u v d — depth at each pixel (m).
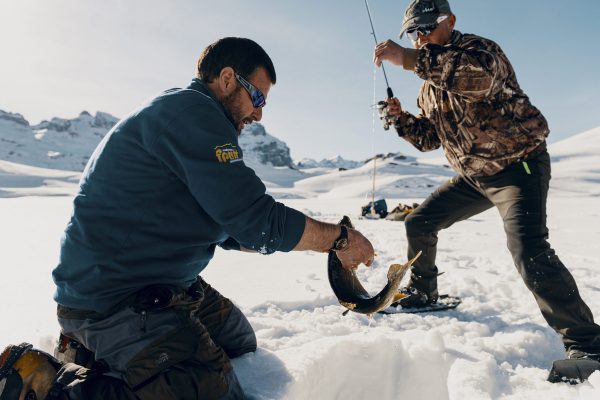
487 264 4.75
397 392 2.34
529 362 2.43
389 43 2.48
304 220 1.75
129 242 1.62
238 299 3.35
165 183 1.64
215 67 1.80
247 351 2.23
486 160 2.61
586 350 2.20
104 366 1.67
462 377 2.06
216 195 1.59
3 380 1.49
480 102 2.55
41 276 3.87
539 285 2.28
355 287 2.04
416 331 2.70
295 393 1.89
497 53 2.46
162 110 1.62
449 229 8.66
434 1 2.69
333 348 2.32
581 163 98.50
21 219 9.41
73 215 1.68
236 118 1.86
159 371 1.57
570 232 8.04
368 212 12.13
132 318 1.60
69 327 1.70
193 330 1.65
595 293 3.45
